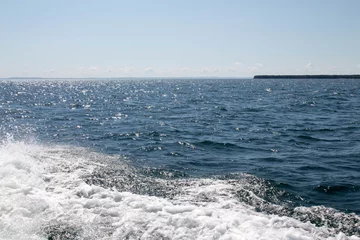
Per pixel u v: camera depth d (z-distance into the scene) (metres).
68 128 18.81
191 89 88.75
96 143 14.09
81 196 6.68
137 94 63.81
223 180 8.60
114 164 9.88
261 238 4.87
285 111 30.22
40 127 18.92
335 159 11.54
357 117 24.94
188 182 8.30
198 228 5.19
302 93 62.19
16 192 6.54
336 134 17.17
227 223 5.36
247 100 45.44
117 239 5.00
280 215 6.31
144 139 15.52
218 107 34.62
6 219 5.47
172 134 17.23
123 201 6.35
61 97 52.69
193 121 23.16
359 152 12.66
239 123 22.11
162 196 7.12
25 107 33.09
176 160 11.14
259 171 9.81
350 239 5.20
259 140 15.59
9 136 15.12
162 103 40.75
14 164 8.25
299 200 7.42
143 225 5.36
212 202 6.77
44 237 5.05
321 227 5.70
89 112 29.09
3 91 69.81
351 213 6.59
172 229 5.21
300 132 17.97
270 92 67.94
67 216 5.69
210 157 11.81
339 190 8.16
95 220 5.56
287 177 9.19
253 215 6.10
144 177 8.66
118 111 30.38
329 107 33.66
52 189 7.11
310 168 10.27
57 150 11.70
